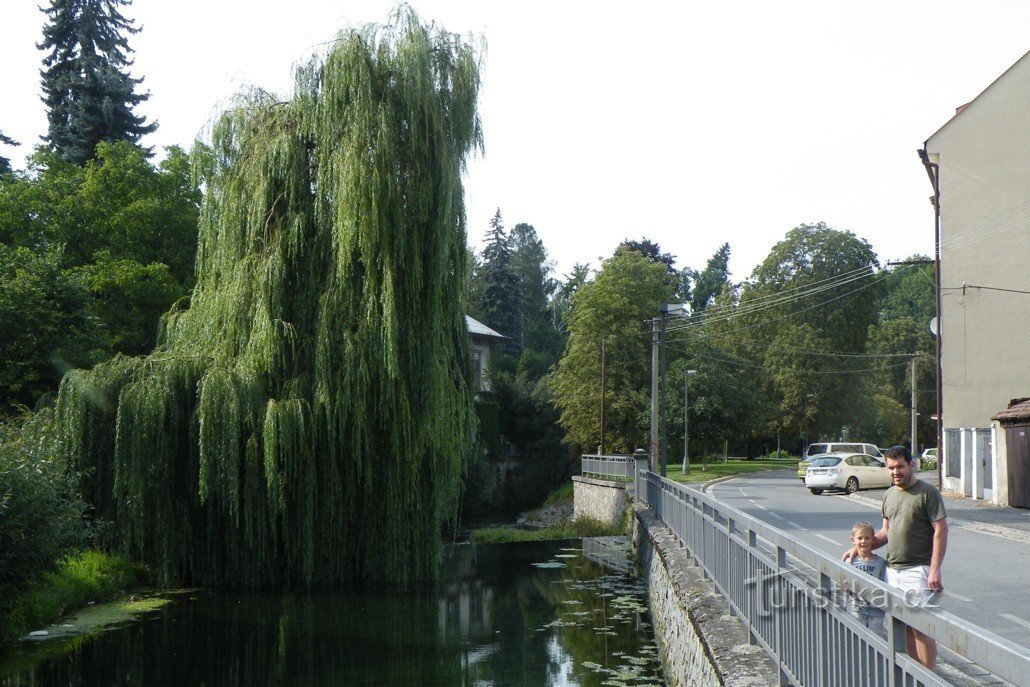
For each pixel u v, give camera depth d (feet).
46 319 74.49
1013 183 104.58
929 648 13.56
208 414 58.49
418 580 64.03
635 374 186.50
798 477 153.58
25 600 48.42
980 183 105.91
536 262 326.44
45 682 38.55
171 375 60.23
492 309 278.87
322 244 63.10
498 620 52.90
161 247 115.55
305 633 48.80
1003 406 103.35
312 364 62.49
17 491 40.06
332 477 61.57
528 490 188.55
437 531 65.10
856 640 13.67
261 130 65.26
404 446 62.54
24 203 107.45
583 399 182.80
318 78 63.93
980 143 106.32
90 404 59.31
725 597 29.37
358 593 60.75
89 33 148.05
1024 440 79.10
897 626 11.78
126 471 58.23
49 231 107.76
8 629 46.44
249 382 59.93
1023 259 103.96
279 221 63.41
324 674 40.37
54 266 78.54
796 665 17.95
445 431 65.31
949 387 105.60
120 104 146.51
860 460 110.63
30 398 72.23
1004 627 28.27
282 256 62.59
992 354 104.42
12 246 104.22
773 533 20.20
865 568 20.88
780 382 202.59
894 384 232.32
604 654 44.01
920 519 20.01
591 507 133.28
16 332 71.97
